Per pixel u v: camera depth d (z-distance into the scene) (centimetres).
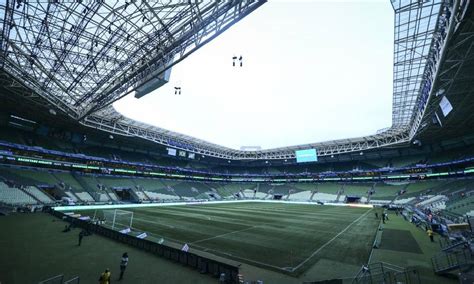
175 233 2350
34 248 1700
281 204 6550
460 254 1473
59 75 2761
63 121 4788
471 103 3055
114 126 5075
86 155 5831
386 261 1542
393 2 1728
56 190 4728
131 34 2134
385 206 5350
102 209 4322
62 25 1994
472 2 1242
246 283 1130
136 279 1219
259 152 8538
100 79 2833
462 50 1880
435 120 3278
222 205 5981
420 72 2544
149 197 6244
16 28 1975
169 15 1905
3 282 1120
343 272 1361
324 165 8431
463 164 5234
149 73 2395
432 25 1859
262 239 2153
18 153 4603
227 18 1734
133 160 6938
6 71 2420
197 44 1908
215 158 8938
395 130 5088
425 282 1193
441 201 4434
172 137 6656
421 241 2045
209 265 1319
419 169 6172
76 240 1967
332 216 3838
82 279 1192
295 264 1498
